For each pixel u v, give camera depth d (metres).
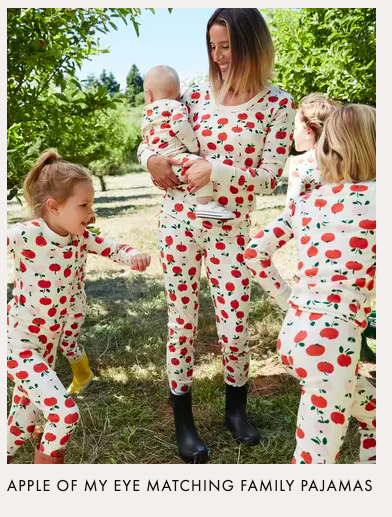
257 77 2.37
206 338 3.97
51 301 2.33
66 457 2.60
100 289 5.31
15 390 2.40
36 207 2.34
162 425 2.86
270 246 2.19
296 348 1.95
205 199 2.38
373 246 1.96
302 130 2.97
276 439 2.67
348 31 5.61
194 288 2.55
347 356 1.92
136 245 7.50
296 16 7.01
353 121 2.02
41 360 2.27
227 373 2.68
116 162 21.09
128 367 3.54
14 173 3.12
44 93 4.18
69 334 3.11
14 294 2.37
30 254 2.28
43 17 3.39
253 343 3.81
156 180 2.51
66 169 2.29
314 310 1.96
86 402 3.11
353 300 1.94
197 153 2.52
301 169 2.91
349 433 2.66
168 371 2.63
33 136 3.65
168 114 2.55
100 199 17.53
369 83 5.43
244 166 2.43
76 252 2.42
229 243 2.47
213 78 2.48
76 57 3.72
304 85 6.58
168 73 2.63
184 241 2.48
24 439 2.41
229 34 2.30
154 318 4.41
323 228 2.02
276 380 3.28
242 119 2.40
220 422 2.83
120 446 2.67
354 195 2.00
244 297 2.49
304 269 2.04
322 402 1.90
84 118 4.01
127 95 4.00
